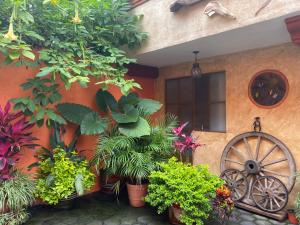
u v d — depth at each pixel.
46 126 3.38
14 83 3.19
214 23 2.74
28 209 3.22
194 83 4.25
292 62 3.09
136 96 3.94
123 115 3.54
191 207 2.49
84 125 3.33
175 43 3.15
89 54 3.24
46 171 3.13
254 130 3.42
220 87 3.89
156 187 2.80
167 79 4.66
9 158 2.74
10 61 2.72
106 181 3.60
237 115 3.63
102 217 3.03
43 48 3.20
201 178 2.73
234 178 3.51
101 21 3.47
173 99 4.60
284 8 2.21
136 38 3.47
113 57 3.24
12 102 2.92
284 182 3.19
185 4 2.93
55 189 2.96
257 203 3.16
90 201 3.53
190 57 3.92
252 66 3.46
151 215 3.09
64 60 2.99
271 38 2.92
